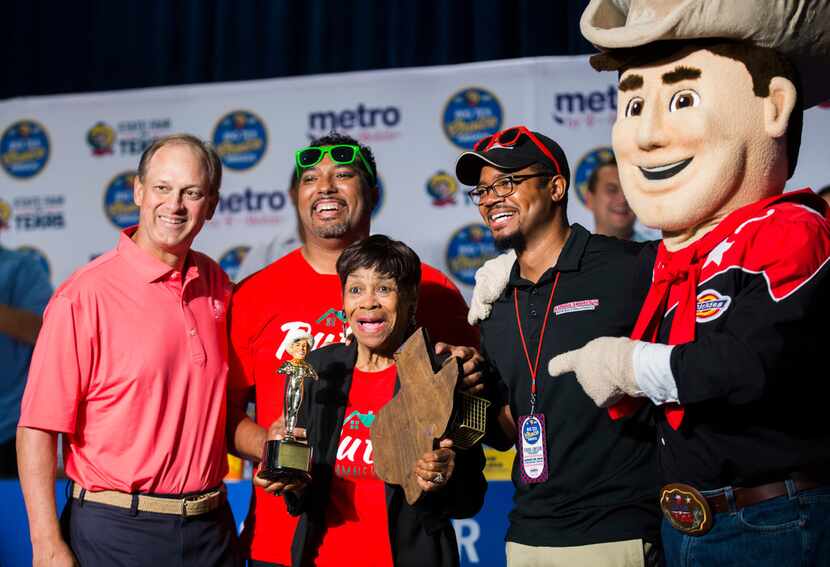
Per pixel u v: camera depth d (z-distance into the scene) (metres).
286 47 5.01
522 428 2.41
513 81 4.38
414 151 4.45
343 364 2.56
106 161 4.74
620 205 4.22
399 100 4.48
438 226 4.41
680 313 1.93
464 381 2.30
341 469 2.45
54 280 4.71
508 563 2.42
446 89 4.45
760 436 1.83
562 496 2.34
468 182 2.66
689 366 1.78
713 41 1.97
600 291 2.42
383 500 2.41
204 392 2.61
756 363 1.73
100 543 2.46
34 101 4.79
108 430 2.50
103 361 2.51
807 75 2.10
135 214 4.71
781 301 1.76
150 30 5.19
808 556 1.79
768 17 1.91
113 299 2.56
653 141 2.00
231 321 2.84
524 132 2.57
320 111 4.56
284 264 2.92
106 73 5.23
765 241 1.82
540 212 2.52
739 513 1.85
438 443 2.21
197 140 2.73
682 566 1.93
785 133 1.97
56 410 2.47
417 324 2.87
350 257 2.50
